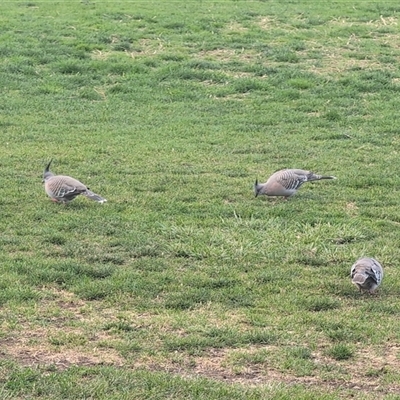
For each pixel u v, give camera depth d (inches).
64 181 611.8
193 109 926.4
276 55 1123.9
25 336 413.7
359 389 375.2
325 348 413.7
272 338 418.9
